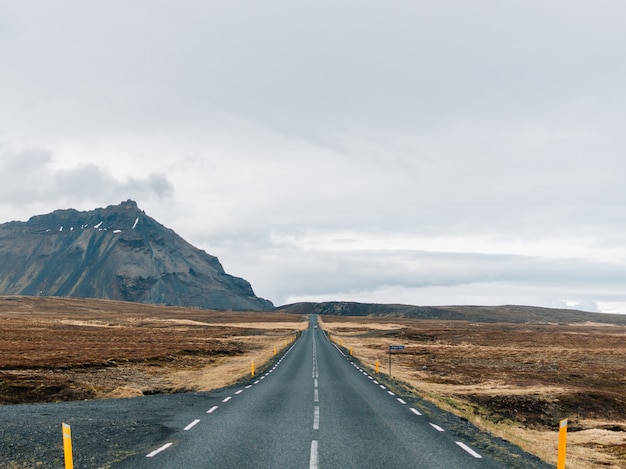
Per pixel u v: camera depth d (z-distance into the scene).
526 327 166.50
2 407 19.67
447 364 54.66
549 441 23.08
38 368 34.00
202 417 17.09
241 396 23.31
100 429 14.59
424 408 20.56
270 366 42.72
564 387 38.06
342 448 12.49
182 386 30.59
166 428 14.95
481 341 92.56
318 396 23.44
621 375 48.81
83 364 37.28
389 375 37.25
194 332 104.81
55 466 10.65
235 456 11.48
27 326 93.94
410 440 13.71
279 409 19.17
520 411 31.61
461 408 26.80
